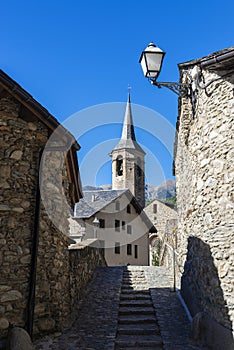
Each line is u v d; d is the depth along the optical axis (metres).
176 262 10.35
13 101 6.31
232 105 6.11
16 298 5.68
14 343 5.15
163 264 14.27
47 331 6.17
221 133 6.21
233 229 5.66
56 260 6.62
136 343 6.21
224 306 5.55
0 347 5.26
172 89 7.33
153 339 6.38
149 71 6.55
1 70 5.76
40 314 6.09
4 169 6.02
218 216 6.06
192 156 7.33
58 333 6.35
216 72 6.49
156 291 9.50
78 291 8.55
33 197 6.25
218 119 6.31
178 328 6.89
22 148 6.29
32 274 5.87
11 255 5.79
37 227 6.07
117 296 9.02
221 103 6.30
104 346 5.91
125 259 19.06
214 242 6.07
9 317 5.55
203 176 6.64
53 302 6.41
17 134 6.27
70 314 7.40
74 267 8.14
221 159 6.13
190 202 7.54
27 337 5.35
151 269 12.29
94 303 8.47
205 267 6.46
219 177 6.12
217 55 6.14
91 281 10.48
